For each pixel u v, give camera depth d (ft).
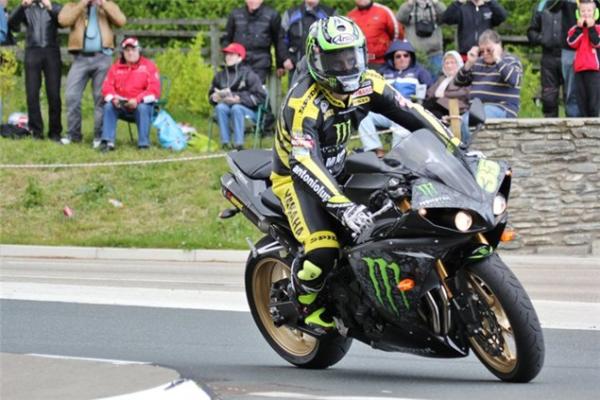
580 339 99.71
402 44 184.44
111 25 209.46
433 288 74.33
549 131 166.71
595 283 138.10
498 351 75.15
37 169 197.88
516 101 174.60
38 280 144.46
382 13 194.59
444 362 91.50
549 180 167.12
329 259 80.28
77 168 197.26
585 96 182.60
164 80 237.45
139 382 73.36
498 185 72.95
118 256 170.09
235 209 91.97
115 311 117.39
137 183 192.95
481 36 175.32
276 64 207.41
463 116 169.68
